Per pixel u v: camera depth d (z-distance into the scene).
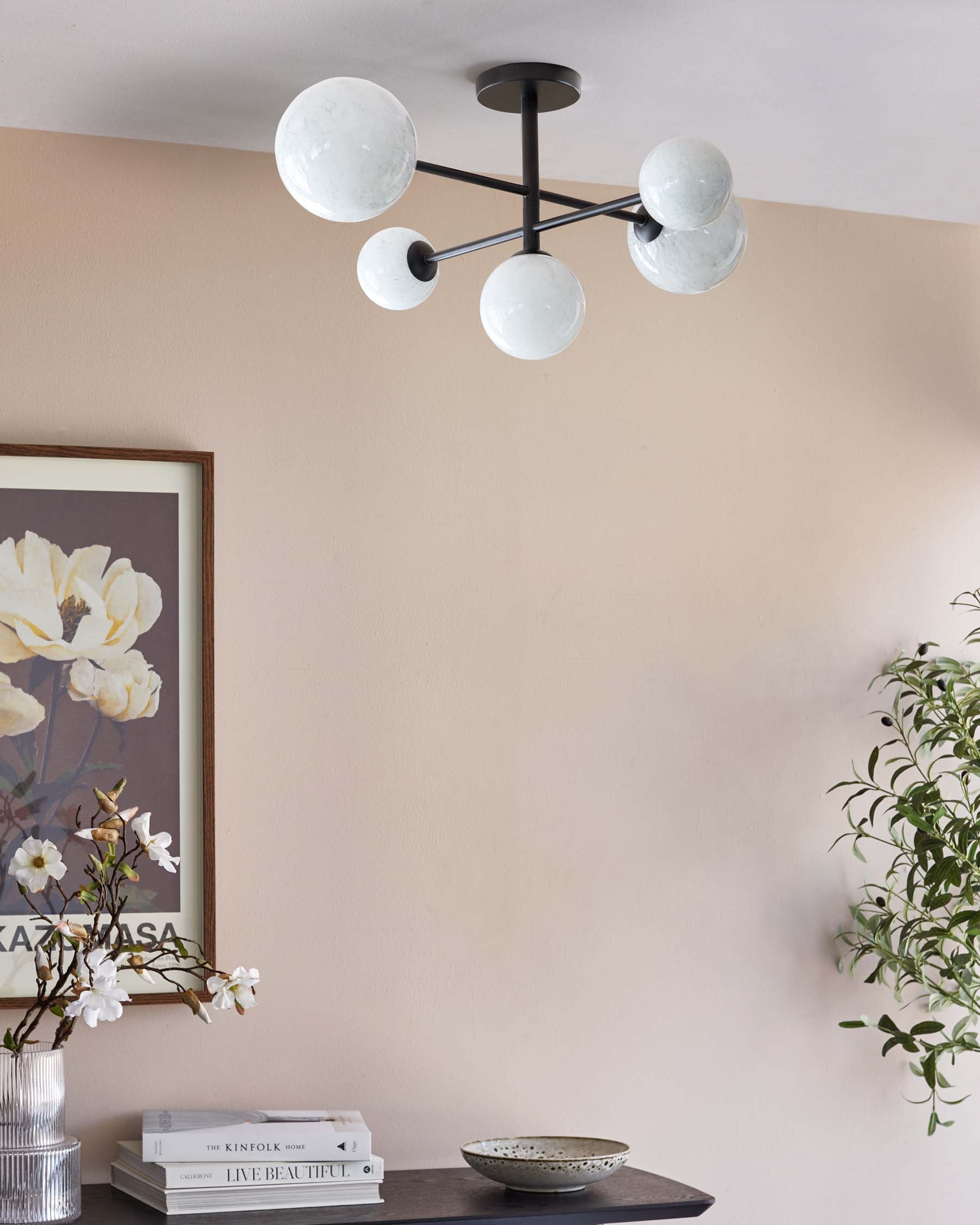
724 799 2.54
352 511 2.37
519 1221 1.94
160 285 2.31
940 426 2.77
